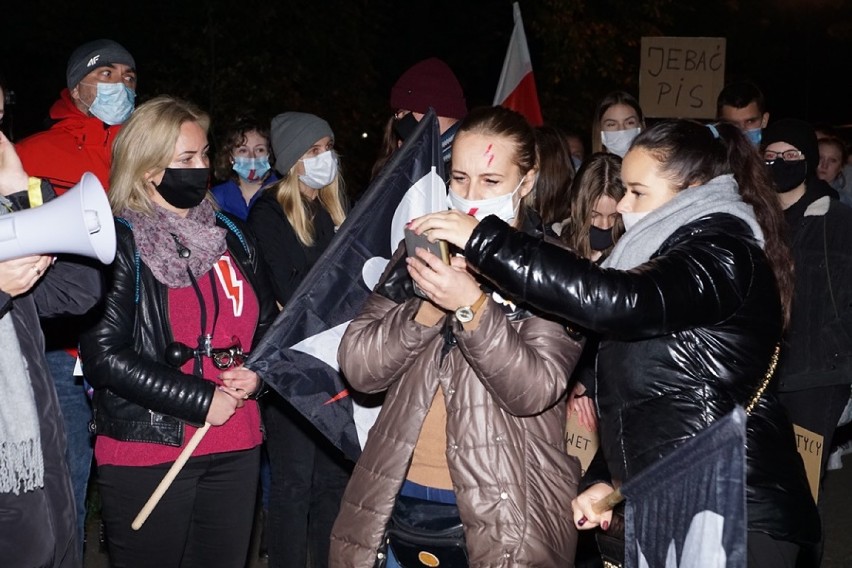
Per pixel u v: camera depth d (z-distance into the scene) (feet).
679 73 29.99
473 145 10.12
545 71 48.60
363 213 11.59
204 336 12.26
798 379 16.49
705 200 9.56
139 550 12.10
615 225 15.69
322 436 15.75
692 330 9.29
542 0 47.83
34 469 9.87
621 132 20.79
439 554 10.14
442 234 9.11
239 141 20.25
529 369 9.55
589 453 15.33
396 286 10.61
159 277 12.07
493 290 10.16
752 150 10.09
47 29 39.93
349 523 10.16
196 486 12.41
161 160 12.15
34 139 16.24
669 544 8.04
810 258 16.61
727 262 9.14
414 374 10.11
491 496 9.71
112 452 12.00
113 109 16.51
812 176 16.99
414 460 10.27
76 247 9.00
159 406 11.88
